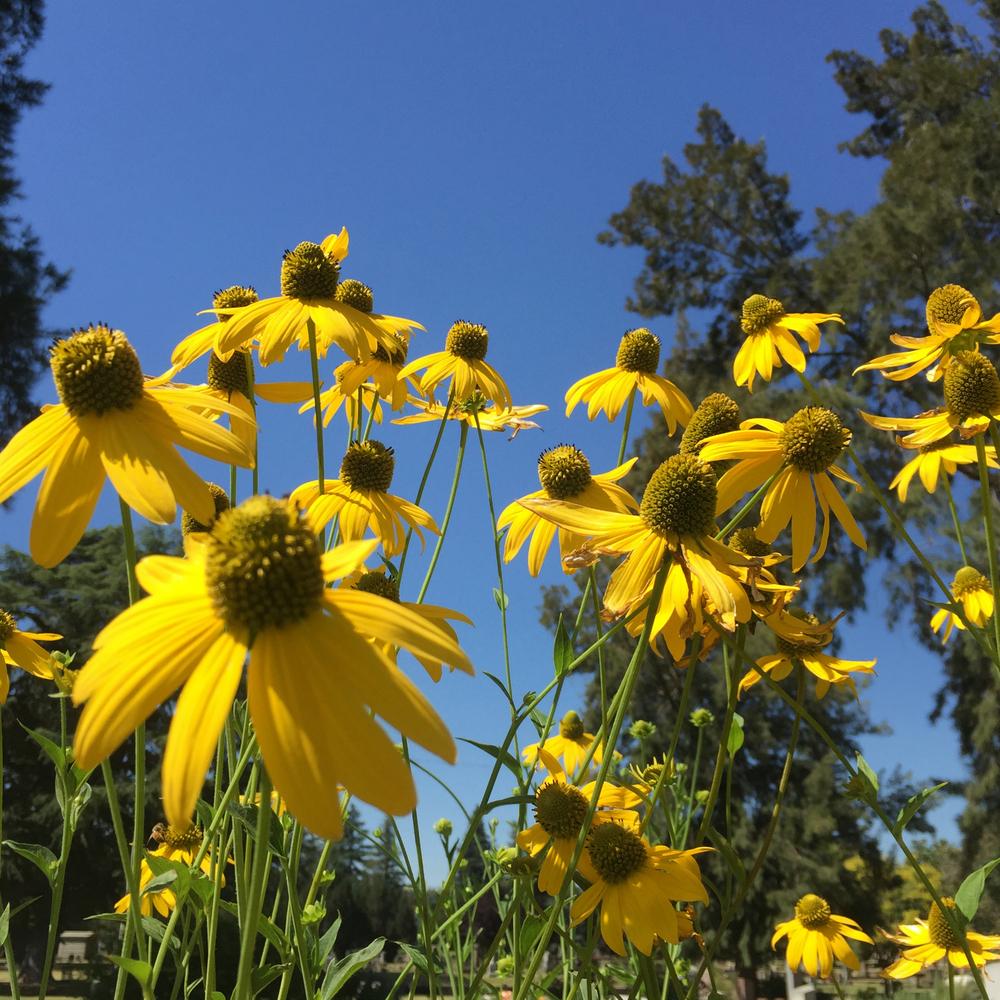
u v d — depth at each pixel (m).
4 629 0.38
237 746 0.35
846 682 0.37
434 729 0.17
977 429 0.38
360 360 0.34
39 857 0.28
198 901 0.30
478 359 0.49
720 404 0.41
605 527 0.31
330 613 0.18
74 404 0.24
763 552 0.38
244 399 0.38
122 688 0.17
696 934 0.31
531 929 0.27
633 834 0.32
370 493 0.40
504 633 0.40
